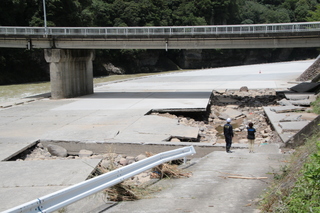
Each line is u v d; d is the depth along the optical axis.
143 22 99.38
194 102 30.06
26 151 17.56
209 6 113.38
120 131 20.33
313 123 14.55
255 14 129.62
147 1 100.62
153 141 17.84
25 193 10.38
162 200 7.87
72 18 72.12
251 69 72.88
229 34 32.88
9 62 67.19
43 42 35.66
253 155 14.01
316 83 38.75
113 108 28.50
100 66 87.19
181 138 19.02
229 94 38.62
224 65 119.00
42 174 12.23
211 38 33.53
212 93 37.88
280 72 62.34
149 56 101.75
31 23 66.44
